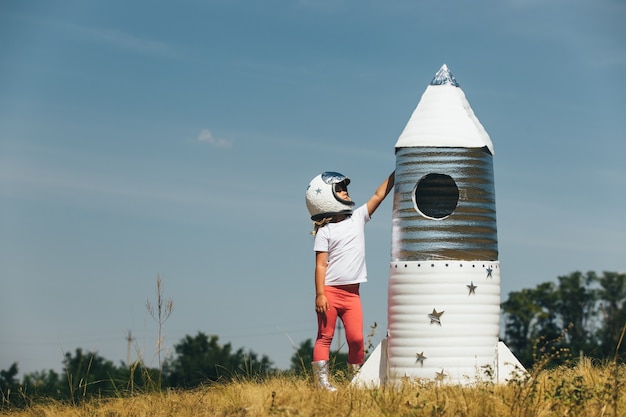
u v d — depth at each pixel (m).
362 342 9.55
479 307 9.77
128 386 10.26
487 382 8.65
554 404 7.66
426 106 10.17
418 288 9.76
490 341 9.80
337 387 9.29
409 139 10.05
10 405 10.80
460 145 9.86
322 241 9.54
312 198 9.66
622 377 8.78
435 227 9.81
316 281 9.52
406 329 9.78
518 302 52.81
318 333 9.56
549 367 9.81
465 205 9.84
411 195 9.93
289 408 7.65
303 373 10.05
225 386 9.95
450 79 10.34
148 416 8.74
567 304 51.47
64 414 9.60
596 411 7.58
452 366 9.62
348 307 9.54
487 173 10.04
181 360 42.81
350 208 9.70
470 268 9.77
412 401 8.18
